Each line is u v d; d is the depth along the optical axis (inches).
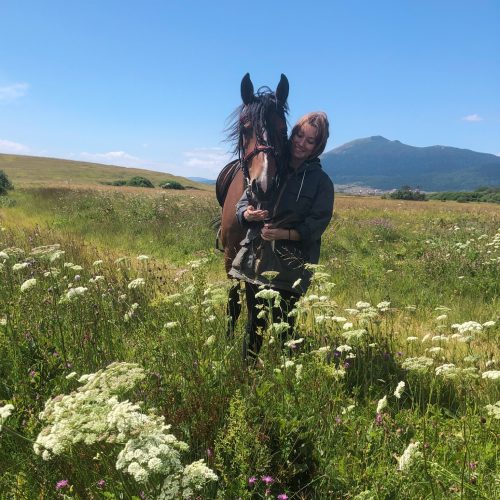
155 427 69.7
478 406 131.7
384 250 491.2
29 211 869.2
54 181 3663.9
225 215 189.0
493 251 427.2
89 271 268.7
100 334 168.2
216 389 123.4
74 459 92.2
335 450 107.6
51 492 90.5
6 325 163.3
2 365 146.9
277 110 165.3
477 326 120.4
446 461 107.6
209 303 146.3
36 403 118.1
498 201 3678.6
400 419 125.9
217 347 145.2
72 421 72.8
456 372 109.3
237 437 95.3
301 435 104.6
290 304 168.2
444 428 124.3
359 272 362.9
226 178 207.3
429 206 1489.9
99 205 835.4
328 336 154.3
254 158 161.2
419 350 185.5
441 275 353.7
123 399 116.4
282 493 96.2
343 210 1132.5
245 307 201.3
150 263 393.4
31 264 230.1
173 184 3577.8
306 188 163.3
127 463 67.0
